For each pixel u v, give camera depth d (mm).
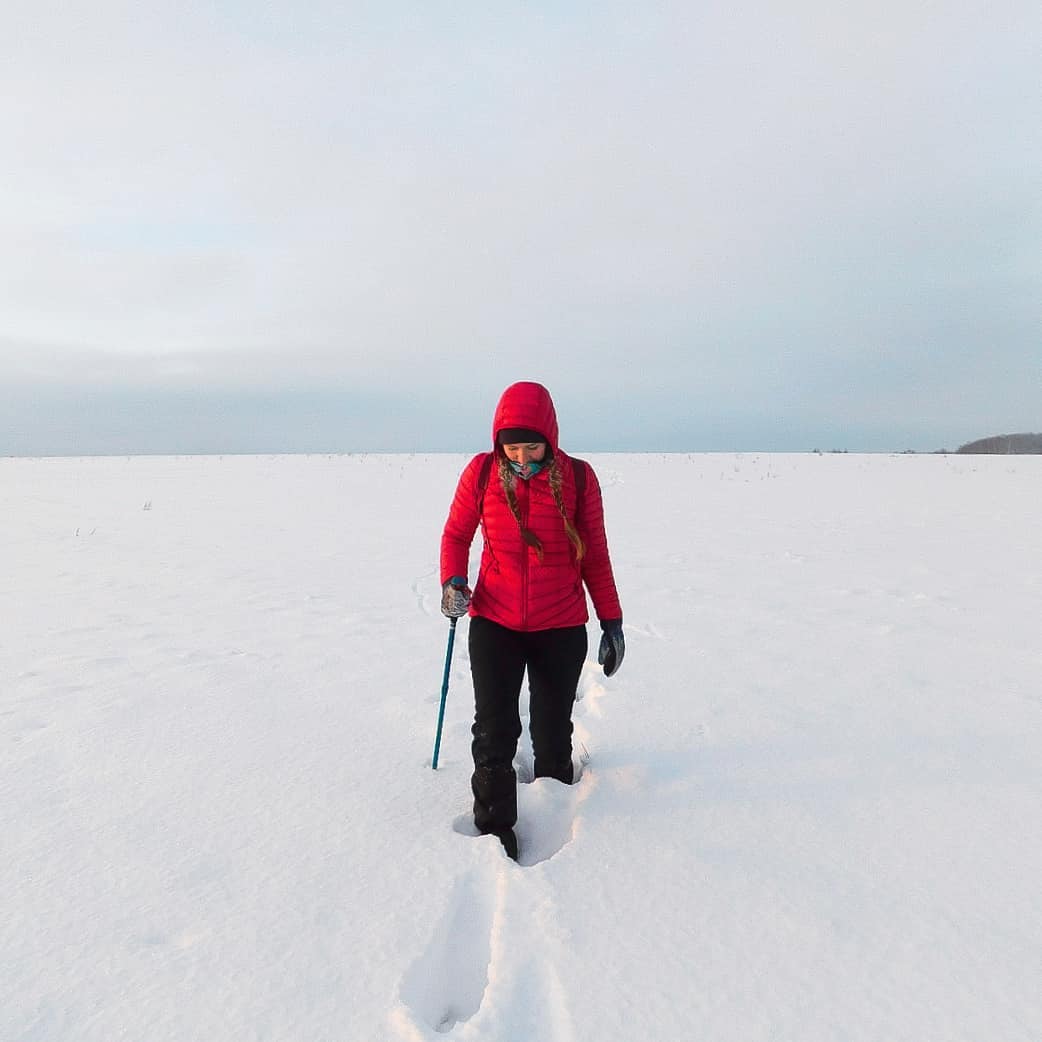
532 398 2451
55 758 2984
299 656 4496
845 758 2924
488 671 2576
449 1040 1546
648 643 4637
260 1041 1545
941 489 17531
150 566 7902
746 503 14383
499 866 2195
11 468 34031
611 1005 1639
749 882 2104
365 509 13875
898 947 1817
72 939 1867
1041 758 2891
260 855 2266
